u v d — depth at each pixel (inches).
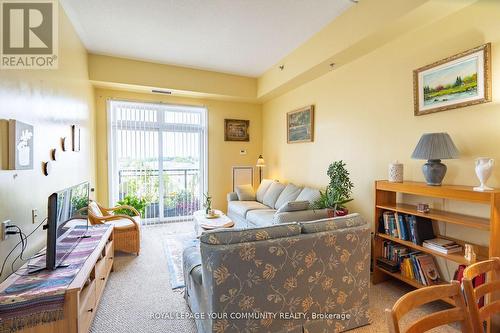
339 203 120.4
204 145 210.7
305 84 168.1
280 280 65.2
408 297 35.7
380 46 111.7
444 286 39.5
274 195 175.5
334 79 141.9
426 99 93.3
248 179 226.4
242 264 61.1
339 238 71.9
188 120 206.5
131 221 138.5
